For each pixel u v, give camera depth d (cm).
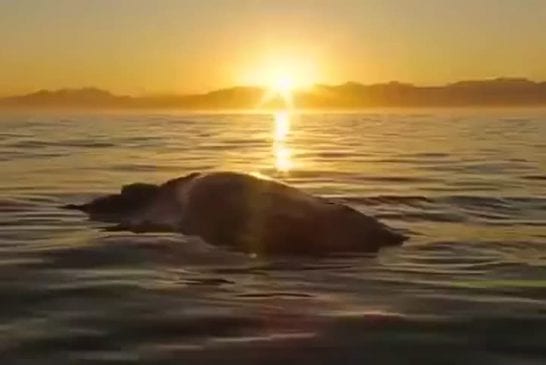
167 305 806
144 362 628
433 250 1134
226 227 1168
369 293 871
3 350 655
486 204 1631
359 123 8025
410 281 934
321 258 1065
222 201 1225
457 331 717
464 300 837
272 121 9306
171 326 728
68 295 847
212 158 2920
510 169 2414
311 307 803
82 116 10994
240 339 688
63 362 627
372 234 1164
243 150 3459
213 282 918
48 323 736
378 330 719
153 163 2619
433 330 720
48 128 5756
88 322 740
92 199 1658
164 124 7512
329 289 891
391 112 15175
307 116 12862
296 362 631
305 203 1195
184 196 1305
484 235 1264
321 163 2717
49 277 934
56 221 1362
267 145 3900
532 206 1606
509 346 676
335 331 714
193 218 1233
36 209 1513
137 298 835
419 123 7375
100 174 2212
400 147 3616
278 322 744
